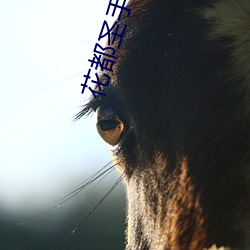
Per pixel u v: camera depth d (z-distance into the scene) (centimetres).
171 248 811
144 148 853
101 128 897
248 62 777
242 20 806
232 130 759
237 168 743
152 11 868
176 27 842
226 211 741
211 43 807
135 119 857
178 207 802
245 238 725
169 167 819
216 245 747
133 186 895
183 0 858
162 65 839
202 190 767
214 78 790
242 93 768
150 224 861
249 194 731
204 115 784
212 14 826
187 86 808
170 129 819
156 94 838
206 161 769
